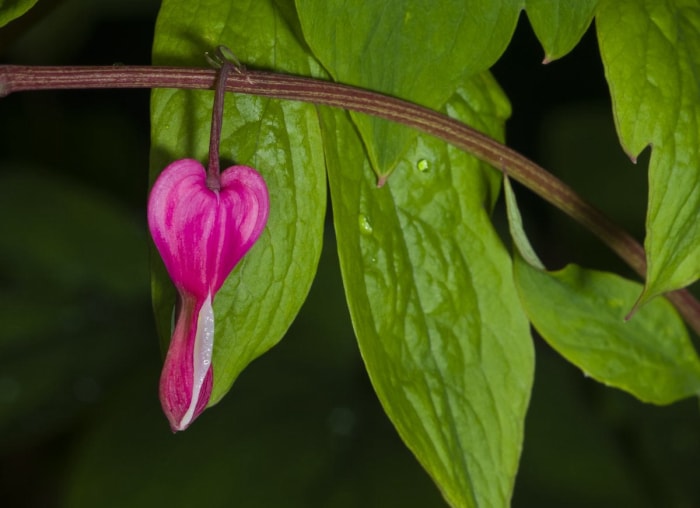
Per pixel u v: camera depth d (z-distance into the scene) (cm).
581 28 40
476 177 42
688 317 43
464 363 41
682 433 62
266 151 40
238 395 59
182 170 38
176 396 38
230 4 40
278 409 59
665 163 40
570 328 43
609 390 63
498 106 42
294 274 40
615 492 59
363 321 40
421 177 41
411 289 41
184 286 38
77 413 62
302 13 39
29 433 61
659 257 40
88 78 39
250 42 40
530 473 60
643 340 43
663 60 40
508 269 42
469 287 42
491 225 42
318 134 40
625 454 61
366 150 41
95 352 65
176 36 40
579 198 42
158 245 38
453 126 40
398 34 39
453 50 39
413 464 56
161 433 58
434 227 41
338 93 39
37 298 66
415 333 41
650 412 63
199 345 38
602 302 43
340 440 57
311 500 54
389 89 40
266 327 40
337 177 40
